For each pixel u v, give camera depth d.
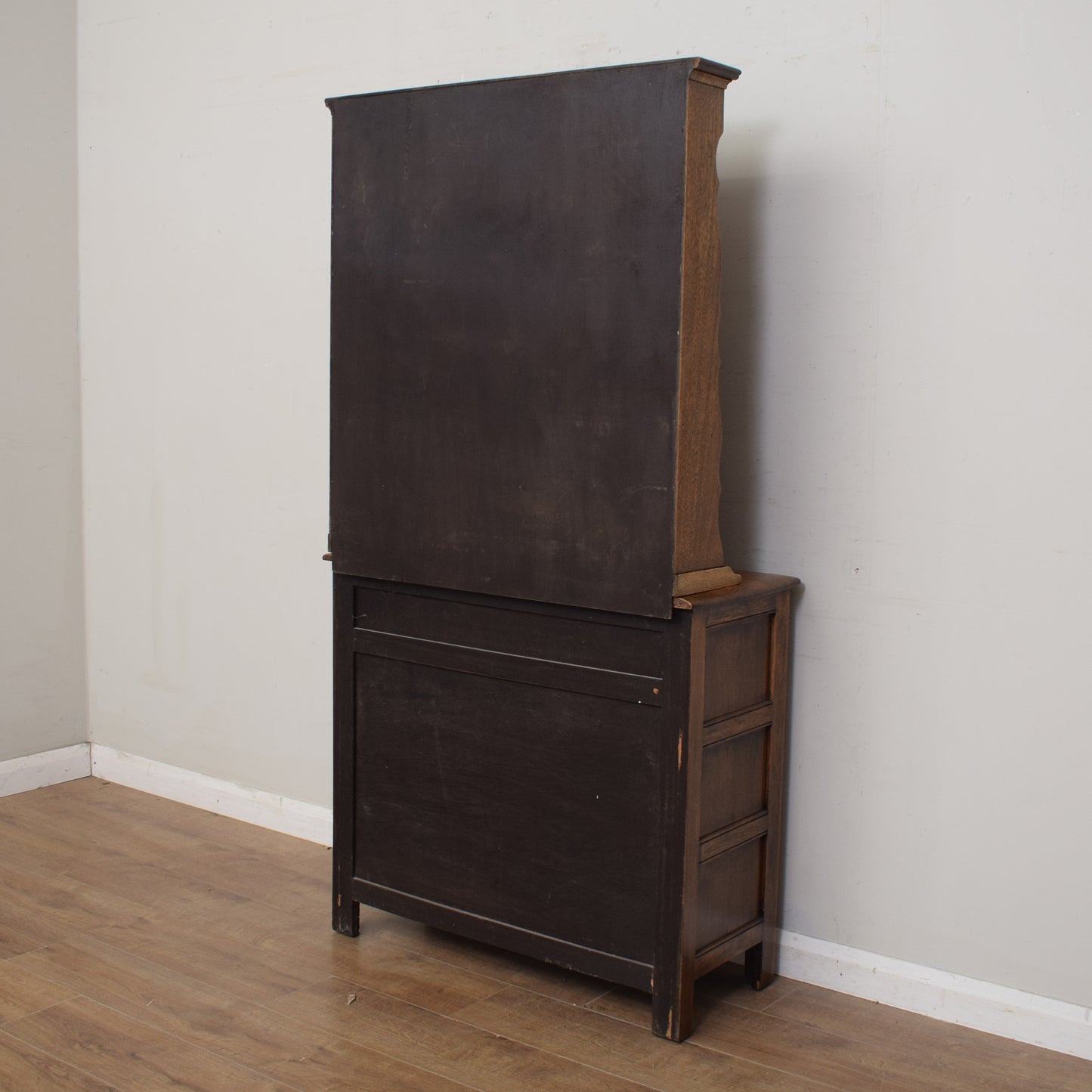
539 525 2.63
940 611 2.67
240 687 3.90
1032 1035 2.61
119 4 3.98
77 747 4.31
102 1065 2.44
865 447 2.73
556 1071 2.46
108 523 4.20
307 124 3.58
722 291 2.89
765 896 2.82
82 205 4.16
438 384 2.76
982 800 2.65
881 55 2.64
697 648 2.49
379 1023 2.64
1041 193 2.48
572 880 2.70
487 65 3.24
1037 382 2.52
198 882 3.39
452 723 2.85
